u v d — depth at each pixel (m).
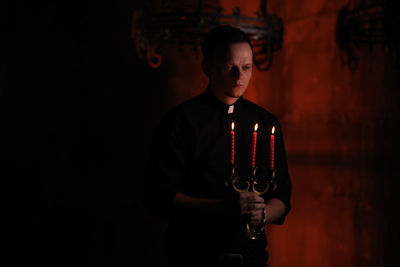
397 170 3.64
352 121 3.77
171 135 1.47
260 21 2.24
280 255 3.83
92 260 3.68
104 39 3.83
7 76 3.67
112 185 3.81
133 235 3.77
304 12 3.85
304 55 3.87
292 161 3.88
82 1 3.80
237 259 1.42
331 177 3.79
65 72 3.80
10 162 3.64
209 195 1.46
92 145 3.82
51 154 3.74
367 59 3.73
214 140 1.48
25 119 3.72
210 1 3.41
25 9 3.71
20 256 3.54
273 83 3.90
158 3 2.32
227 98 1.51
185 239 1.46
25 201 3.64
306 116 3.87
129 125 3.87
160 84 3.86
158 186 1.43
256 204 1.34
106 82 3.85
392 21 2.51
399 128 3.64
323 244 3.77
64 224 3.68
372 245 3.68
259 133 1.55
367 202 3.70
